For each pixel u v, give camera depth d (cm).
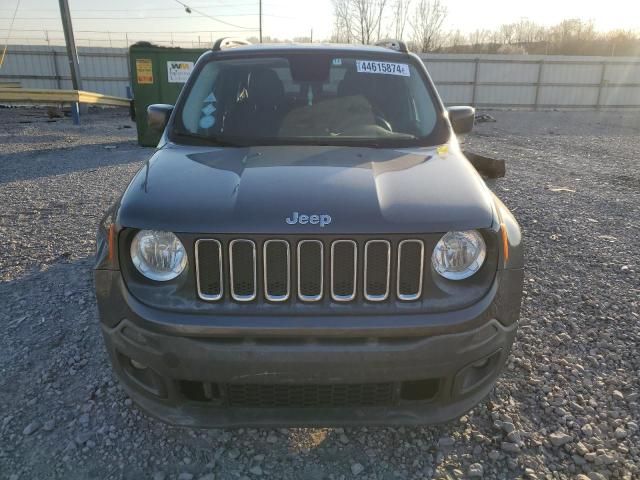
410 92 342
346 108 328
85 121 1948
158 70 1287
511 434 257
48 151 1203
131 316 216
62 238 550
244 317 208
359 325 206
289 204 215
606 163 1134
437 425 245
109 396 290
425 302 212
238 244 210
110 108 2675
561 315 383
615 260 496
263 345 208
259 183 232
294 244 208
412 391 227
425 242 211
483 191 239
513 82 3206
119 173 934
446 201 223
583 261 494
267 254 210
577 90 3234
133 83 1288
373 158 271
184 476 235
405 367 210
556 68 3191
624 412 278
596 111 3197
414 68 360
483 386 232
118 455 248
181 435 261
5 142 1338
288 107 329
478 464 241
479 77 3194
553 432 262
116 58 3133
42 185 828
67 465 241
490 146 1448
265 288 211
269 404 224
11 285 430
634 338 353
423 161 270
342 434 261
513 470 239
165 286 216
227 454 249
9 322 369
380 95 338
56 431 263
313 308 210
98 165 1021
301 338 209
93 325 365
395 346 208
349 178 238
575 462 243
